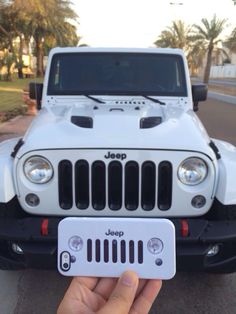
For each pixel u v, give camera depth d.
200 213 3.47
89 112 4.13
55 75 4.97
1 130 13.05
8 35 42.97
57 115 4.18
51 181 3.42
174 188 3.39
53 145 3.38
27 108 17.84
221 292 4.02
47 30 48.56
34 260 3.31
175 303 3.83
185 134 3.53
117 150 3.33
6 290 4.03
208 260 3.41
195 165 3.40
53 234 3.30
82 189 3.41
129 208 3.40
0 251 3.52
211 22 47.56
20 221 3.43
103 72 4.98
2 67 45.72
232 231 3.34
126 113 4.00
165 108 4.53
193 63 51.44
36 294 3.97
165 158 3.35
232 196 3.42
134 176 3.37
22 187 3.47
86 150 3.34
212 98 30.14
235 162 3.57
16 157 3.48
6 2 36.94
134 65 5.01
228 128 14.07
